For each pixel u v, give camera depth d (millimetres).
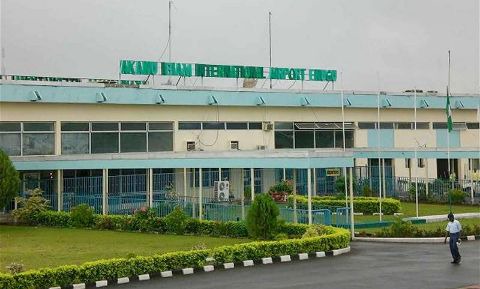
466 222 30688
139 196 32750
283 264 20219
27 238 25719
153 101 38125
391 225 27766
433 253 22141
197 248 20422
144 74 38594
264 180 40250
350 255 21844
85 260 20297
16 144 34500
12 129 34438
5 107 34094
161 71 39062
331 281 17219
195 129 39844
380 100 46000
